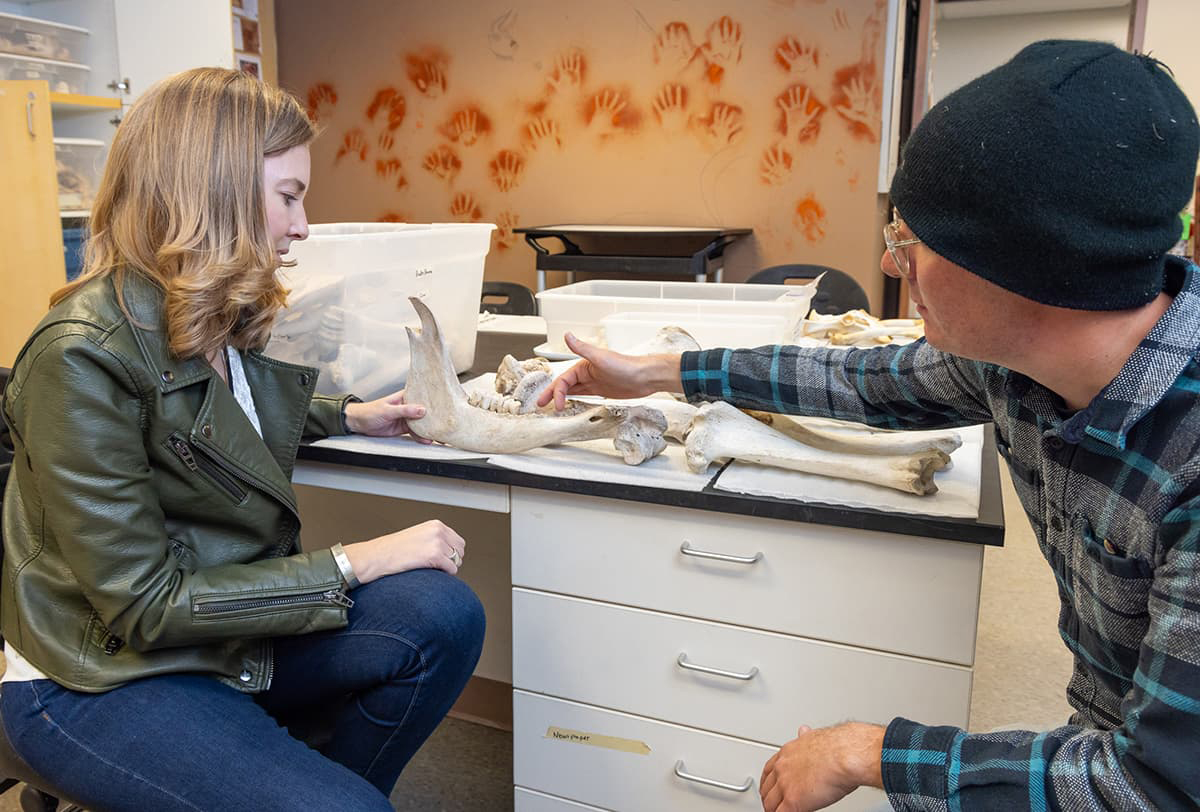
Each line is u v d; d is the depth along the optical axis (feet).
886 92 13.93
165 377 3.34
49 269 8.29
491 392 5.33
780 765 3.02
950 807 2.55
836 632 3.97
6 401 3.28
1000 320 2.41
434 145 16.66
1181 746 2.19
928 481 3.85
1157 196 2.13
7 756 3.47
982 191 2.22
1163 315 2.35
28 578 3.37
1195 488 2.31
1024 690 7.01
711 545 4.08
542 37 15.48
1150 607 2.38
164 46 9.23
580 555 4.35
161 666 3.40
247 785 3.18
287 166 3.56
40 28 8.96
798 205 14.57
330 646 3.87
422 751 6.26
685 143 15.02
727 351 4.21
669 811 4.53
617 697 4.47
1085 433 2.50
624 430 4.28
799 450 4.12
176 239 3.30
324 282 4.89
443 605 3.92
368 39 16.65
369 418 4.71
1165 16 16.10
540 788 4.80
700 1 14.39
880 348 3.92
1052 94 2.15
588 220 15.93
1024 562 9.39
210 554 3.66
